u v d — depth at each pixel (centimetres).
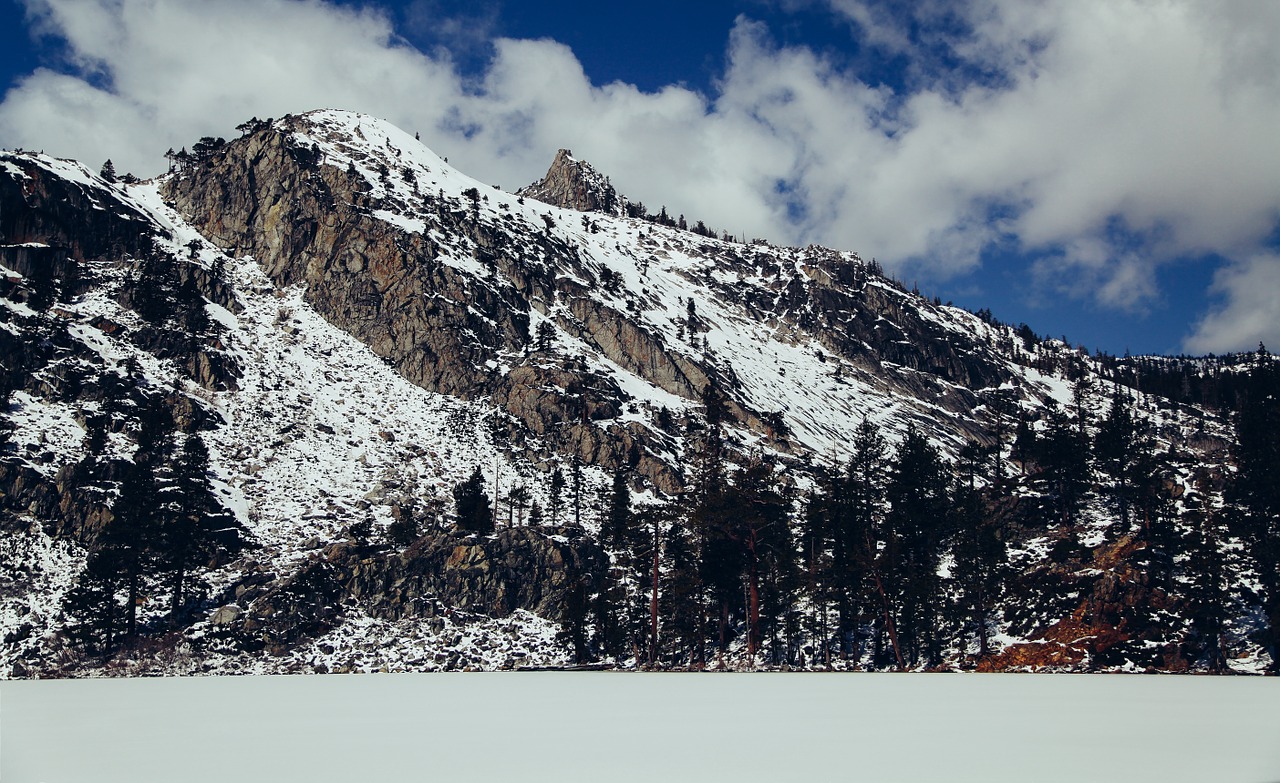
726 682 5050
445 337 14012
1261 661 6394
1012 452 11600
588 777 1920
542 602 9550
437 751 2280
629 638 8669
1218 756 2141
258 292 14912
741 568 8019
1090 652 6769
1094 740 2392
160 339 12288
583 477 12206
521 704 3572
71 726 2883
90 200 14425
